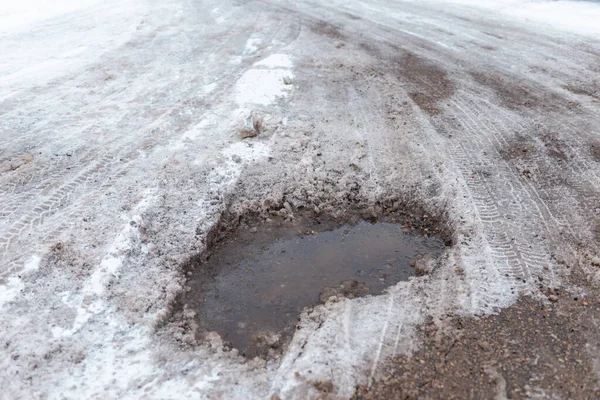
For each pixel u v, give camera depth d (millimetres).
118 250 4184
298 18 11688
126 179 5180
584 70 7934
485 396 3043
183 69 8312
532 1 12516
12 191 4961
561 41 9336
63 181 5133
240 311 3896
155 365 3324
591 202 4773
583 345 3340
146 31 10602
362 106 7035
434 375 3199
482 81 7738
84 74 8047
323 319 3744
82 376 3205
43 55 8961
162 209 4766
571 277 3918
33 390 3086
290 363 3330
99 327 3549
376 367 3270
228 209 5012
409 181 5293
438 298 3816
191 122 6461
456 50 9156
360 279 4219
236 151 5754
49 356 3303
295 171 5461
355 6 12867
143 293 3863
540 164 5438
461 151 5762
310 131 6262
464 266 4086
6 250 4148
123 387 3150
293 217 4996
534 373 3166
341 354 3367
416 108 6906
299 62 8648
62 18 11820
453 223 4652
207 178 5254
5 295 3723
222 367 3348
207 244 4574
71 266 4031
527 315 3596
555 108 6723
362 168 5527
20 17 11906
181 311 3881
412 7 12594
